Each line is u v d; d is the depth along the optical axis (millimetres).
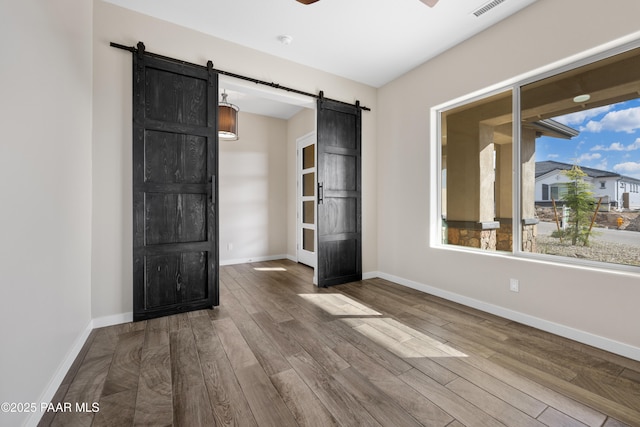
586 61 2211
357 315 2729
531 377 1721
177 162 2721
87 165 2264
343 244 3893
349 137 3910
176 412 1423
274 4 2473
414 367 1834
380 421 1364
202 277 2861
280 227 5801
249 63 3139
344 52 3254
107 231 2451
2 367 1106
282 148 5832
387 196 4055
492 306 2758
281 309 2893
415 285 3619
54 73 1643
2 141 1137
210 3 2463
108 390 1598
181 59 2758
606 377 1715
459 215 3256
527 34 2465
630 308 1923
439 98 3289
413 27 2793
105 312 2451
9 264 1171
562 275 2260
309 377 1724
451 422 1356
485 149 3004
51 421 1362
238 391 1589
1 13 1130
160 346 2104
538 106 2521
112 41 2465
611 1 1983
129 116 2537
